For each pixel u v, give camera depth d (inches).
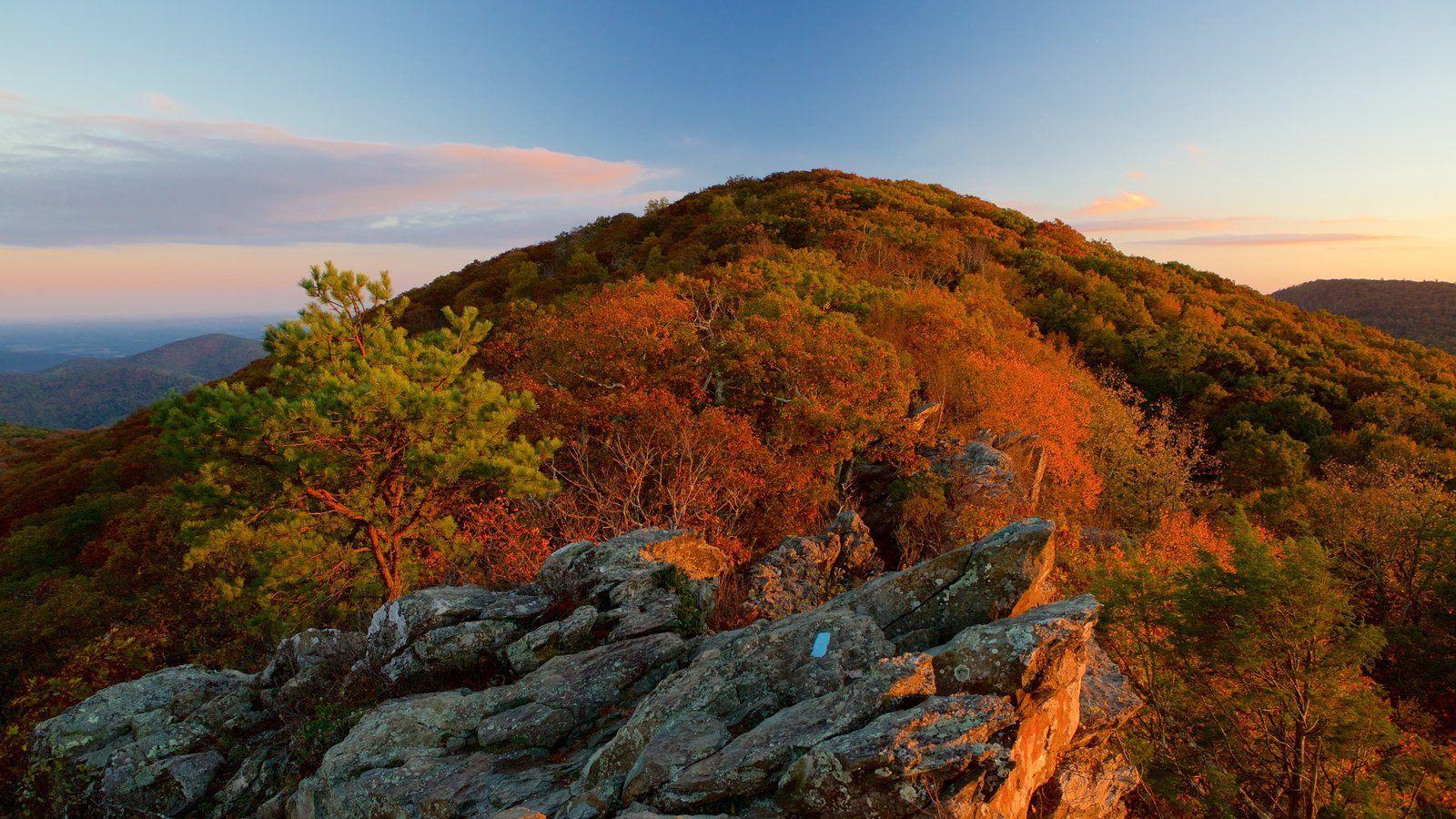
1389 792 500.4
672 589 374.3
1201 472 1827.0
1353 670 495.5
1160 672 552.4
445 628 344.5
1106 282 2448.3
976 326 1206.3
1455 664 765.3
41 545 1246.9
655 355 908.6
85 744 344.2
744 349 868.6
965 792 192.7
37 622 791.7
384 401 451.5
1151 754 452.8
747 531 709.3
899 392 859.4
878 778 193.0
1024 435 971.9
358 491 506.9
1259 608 502.6
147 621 690.8
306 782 282.2
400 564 527.2
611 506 647.8
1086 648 239.8
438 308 2276.1
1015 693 220.4
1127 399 1911.9
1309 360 2541.8
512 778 258.4
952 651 232.7
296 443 448.5
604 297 1121.4
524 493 524.4
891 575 295.1
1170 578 581.0
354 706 329.7
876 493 848.9
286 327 565.9
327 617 552.1
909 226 2313.0
